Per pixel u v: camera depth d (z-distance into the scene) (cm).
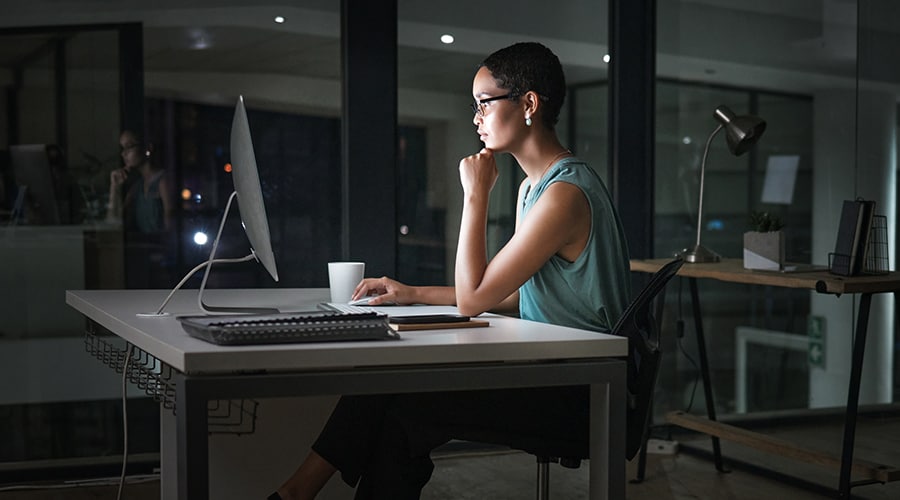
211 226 351
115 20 339
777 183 381
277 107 354
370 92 357
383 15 357
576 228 198
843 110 358
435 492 328
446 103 370
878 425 343
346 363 146
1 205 336
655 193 400
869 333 348
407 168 367
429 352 151
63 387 342
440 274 374
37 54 335
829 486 326
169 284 349
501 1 376
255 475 240
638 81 396
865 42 348
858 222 293
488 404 182
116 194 343
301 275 361
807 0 367
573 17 389
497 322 189
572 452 187
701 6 394
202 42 347
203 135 349
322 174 360
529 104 208
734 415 396
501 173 376
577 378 160
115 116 341
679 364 401
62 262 340
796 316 376
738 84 389
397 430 185
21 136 335
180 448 143
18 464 338
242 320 157
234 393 142
